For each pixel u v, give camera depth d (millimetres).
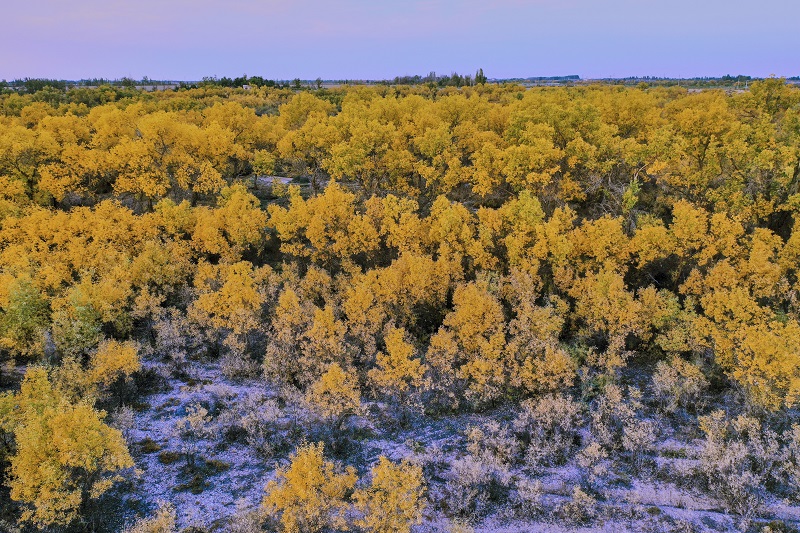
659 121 75062
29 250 52812
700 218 47812
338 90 168625
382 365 37281
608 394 35531
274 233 67812
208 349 46594
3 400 29125
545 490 30938
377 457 34031
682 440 34250
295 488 24672
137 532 25234
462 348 41781
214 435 35375
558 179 60594
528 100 83125
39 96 132250
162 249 54531
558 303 44594
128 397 39000
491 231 51812
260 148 92000
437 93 150875
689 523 27547
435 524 28328
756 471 31062
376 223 57438
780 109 72750
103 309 43031
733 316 38531
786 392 33000
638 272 51719
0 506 27719
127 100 123188
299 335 42188
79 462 25266
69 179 66562
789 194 54125
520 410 38312
